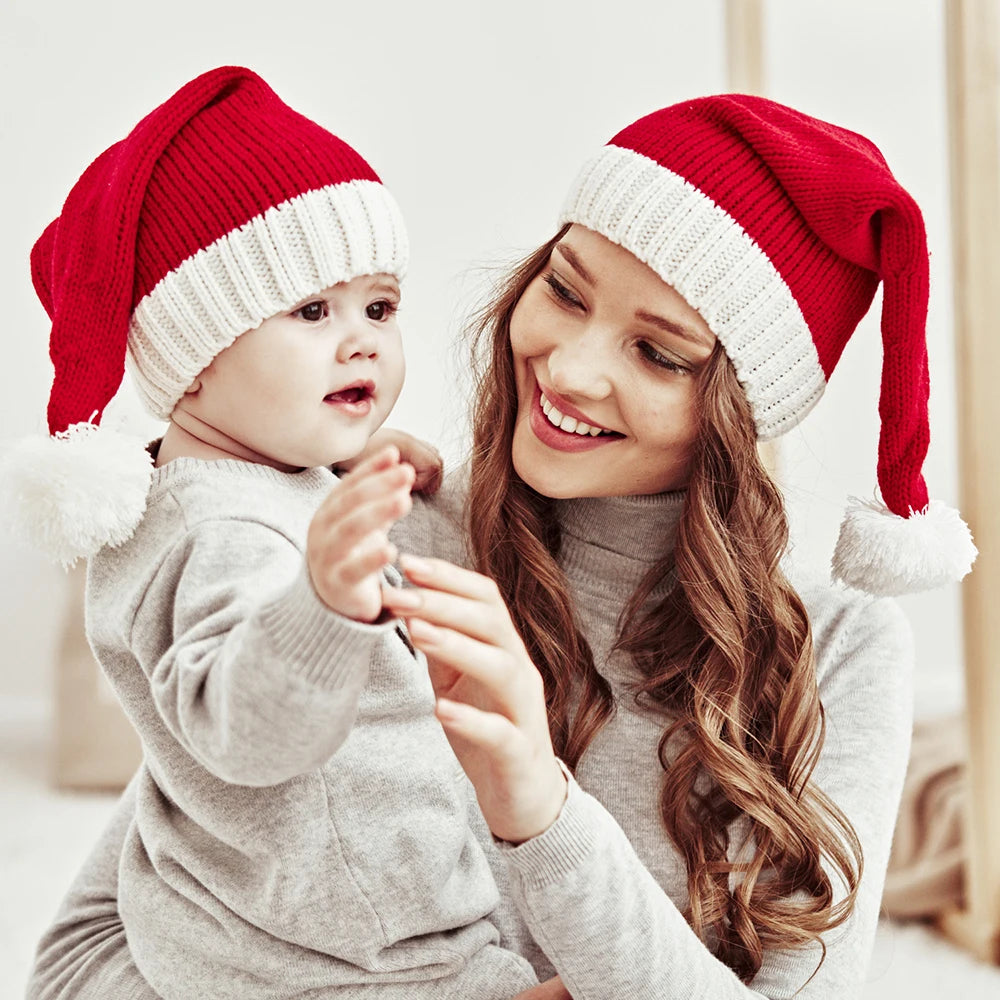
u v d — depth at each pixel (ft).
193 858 2.92
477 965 2.95
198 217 2.83
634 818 3.40
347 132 9.71
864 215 3.18
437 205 9.73
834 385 7.97
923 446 3.35
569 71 9.75
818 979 3.16
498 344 3.63
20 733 12.55
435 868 2.89
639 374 3.26
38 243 3.32
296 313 2.89
